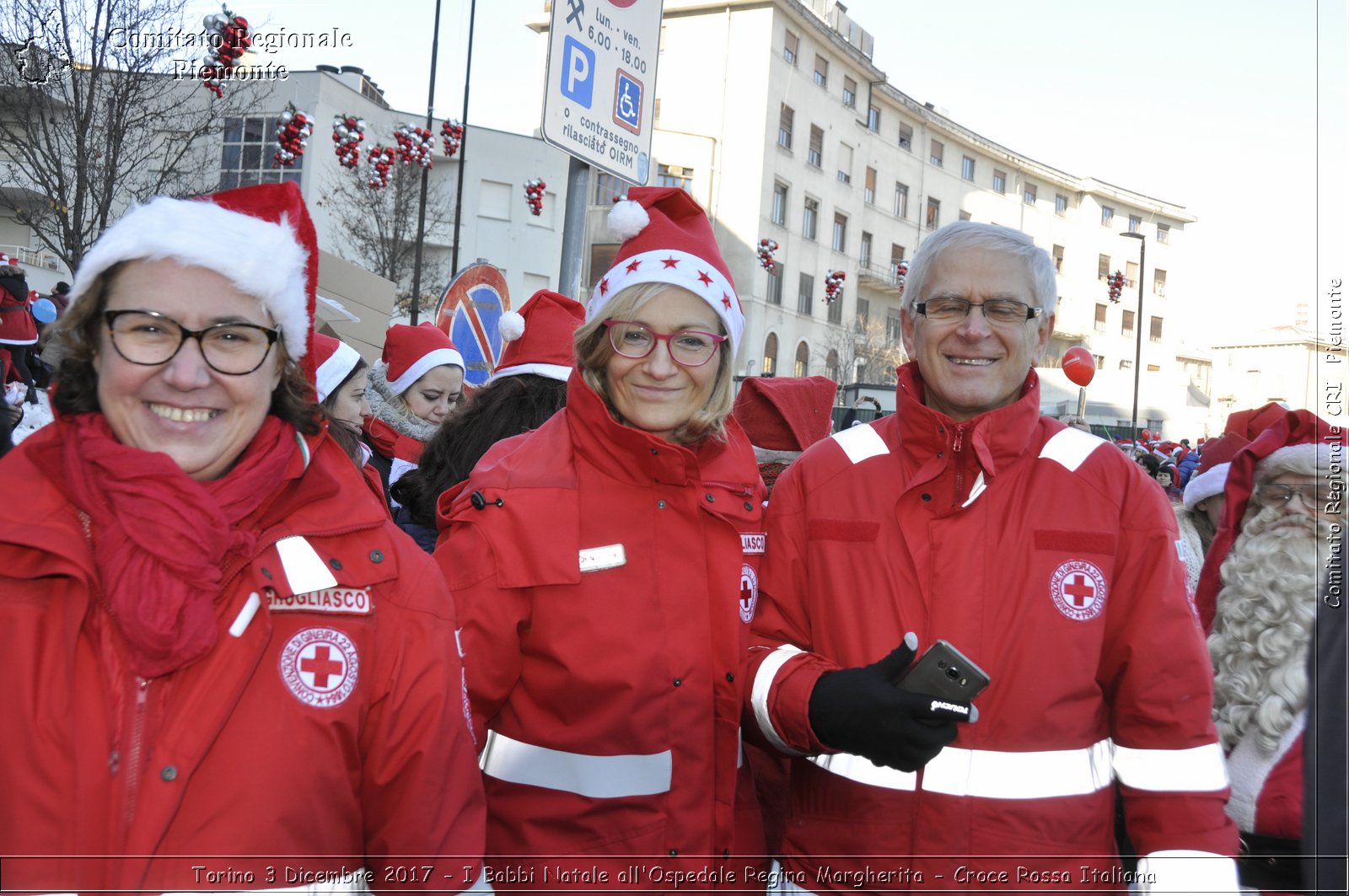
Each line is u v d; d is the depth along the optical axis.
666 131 31.70
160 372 1.39
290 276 1.48
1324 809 1.33
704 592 1.96
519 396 2.74
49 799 1.29
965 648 1.78
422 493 2.72
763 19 31.31
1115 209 45.16
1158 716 1.75
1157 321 46.47
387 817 1.51
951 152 39.91
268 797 1.35
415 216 23.72
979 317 1.88
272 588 1.43
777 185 32.41
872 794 1.81
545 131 3.19
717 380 2.10
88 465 1.36
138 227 1.39
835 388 3.02
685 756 1.89
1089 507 1.84
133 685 1.35
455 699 1.56
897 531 1.89
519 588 1.88
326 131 24.78
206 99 12.20
